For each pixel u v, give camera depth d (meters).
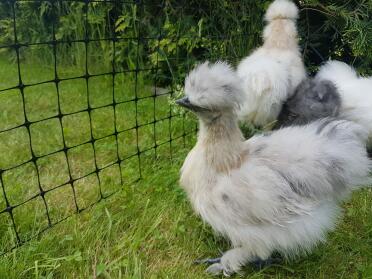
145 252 0.49
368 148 0.70
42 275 0.45
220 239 0.52
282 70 0.69
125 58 1.12
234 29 0.88
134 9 0.97
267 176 0.42
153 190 0.60
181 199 0.58
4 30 1.38
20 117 0.88
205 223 0.52
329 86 0.67
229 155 0.43
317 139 0.44
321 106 0.65
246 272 0.48
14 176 0.63
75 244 0.49
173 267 0.47
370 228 0.54
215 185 0.43
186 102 0.43
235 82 0.43
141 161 0.69
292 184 0.42
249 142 0.46
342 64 0.77
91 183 0.62
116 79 1.11
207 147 0.44
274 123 0.70
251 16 0.87
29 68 1.28
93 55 1.20
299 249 0.46
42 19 1.28
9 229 0.49
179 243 0.51
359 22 0.79
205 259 0.49
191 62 0.95
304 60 0.91
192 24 0.94
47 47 1.30
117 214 0.54
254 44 0.89
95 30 1.18
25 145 0.74
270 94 0.67
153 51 1.05
